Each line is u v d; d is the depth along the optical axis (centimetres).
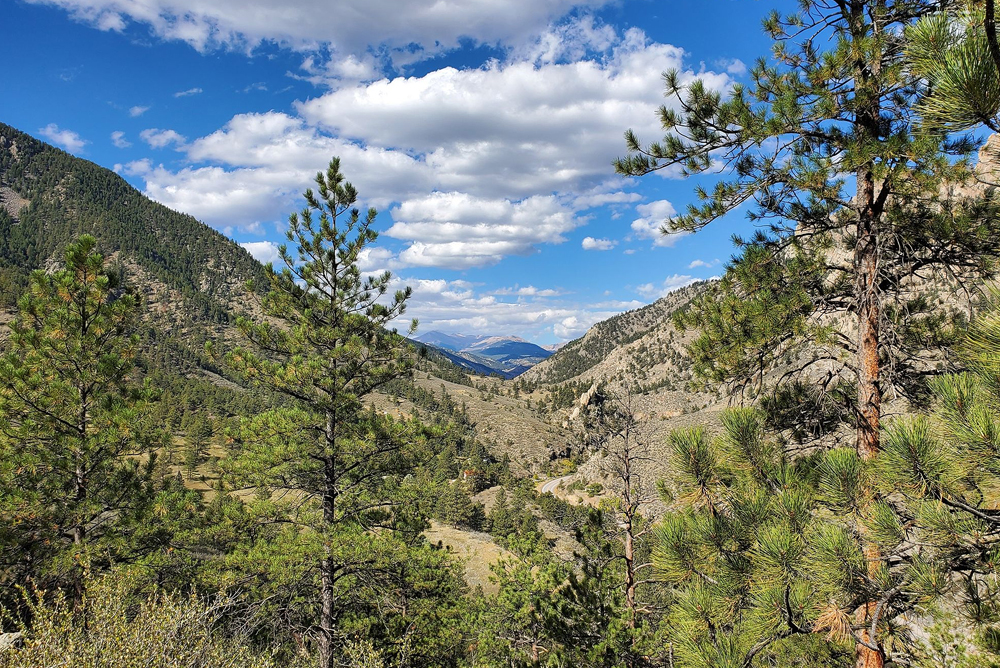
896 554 414
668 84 723
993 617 362
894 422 406
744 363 721
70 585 1162
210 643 748
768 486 532
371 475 1454
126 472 1293
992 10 303
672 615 521
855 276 675
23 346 1205
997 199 595
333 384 1380
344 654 1331
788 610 432
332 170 1475
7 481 1125
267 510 1321
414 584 1475
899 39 580
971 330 411
